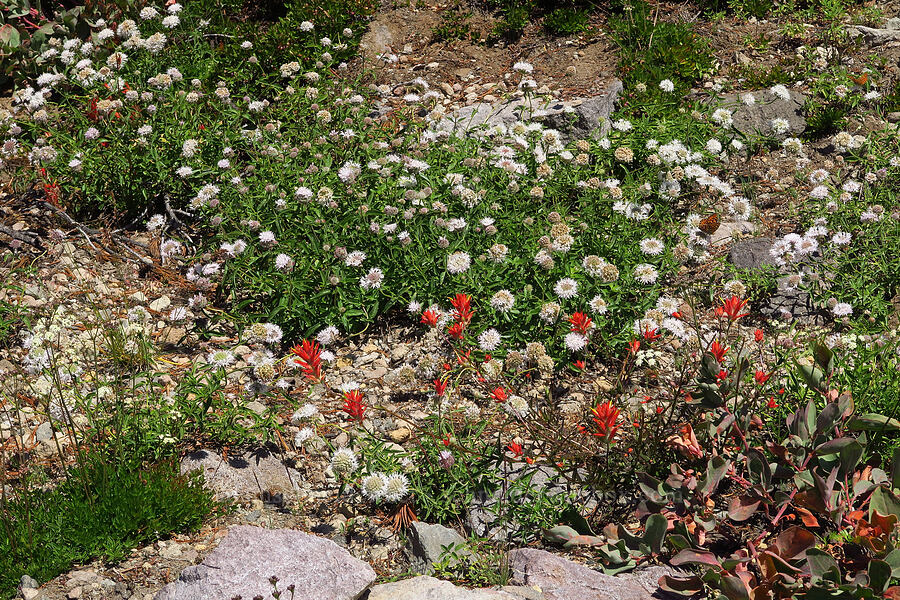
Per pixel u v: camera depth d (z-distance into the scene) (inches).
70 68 286.7
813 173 247.9
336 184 233.1
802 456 150.6
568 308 198.2
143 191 241.9
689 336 189.3
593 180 229.0
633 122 269.4
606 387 189.9
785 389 169.6
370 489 156.0
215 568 136.7
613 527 148.2
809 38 313.9
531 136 249.1
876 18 319.3
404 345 206.1
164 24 281.3
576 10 330.0
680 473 154.6
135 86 270.8
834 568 127.8
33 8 319.0
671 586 136.1
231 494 164.2
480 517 159.0
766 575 132.3
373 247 215.5
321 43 302.8
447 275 208.8
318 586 133.5
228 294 222.2
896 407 161.6
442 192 226.8
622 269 208.8
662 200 240.1
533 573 141.3
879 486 138.6
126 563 147.6
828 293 213.2
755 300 218.1
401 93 301.7
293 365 194.7
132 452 166.1
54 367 174.1
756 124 278.2
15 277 225.3
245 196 226.1
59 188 249.9
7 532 145.8
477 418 179.5
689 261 228.7
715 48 315.3
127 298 221.6
